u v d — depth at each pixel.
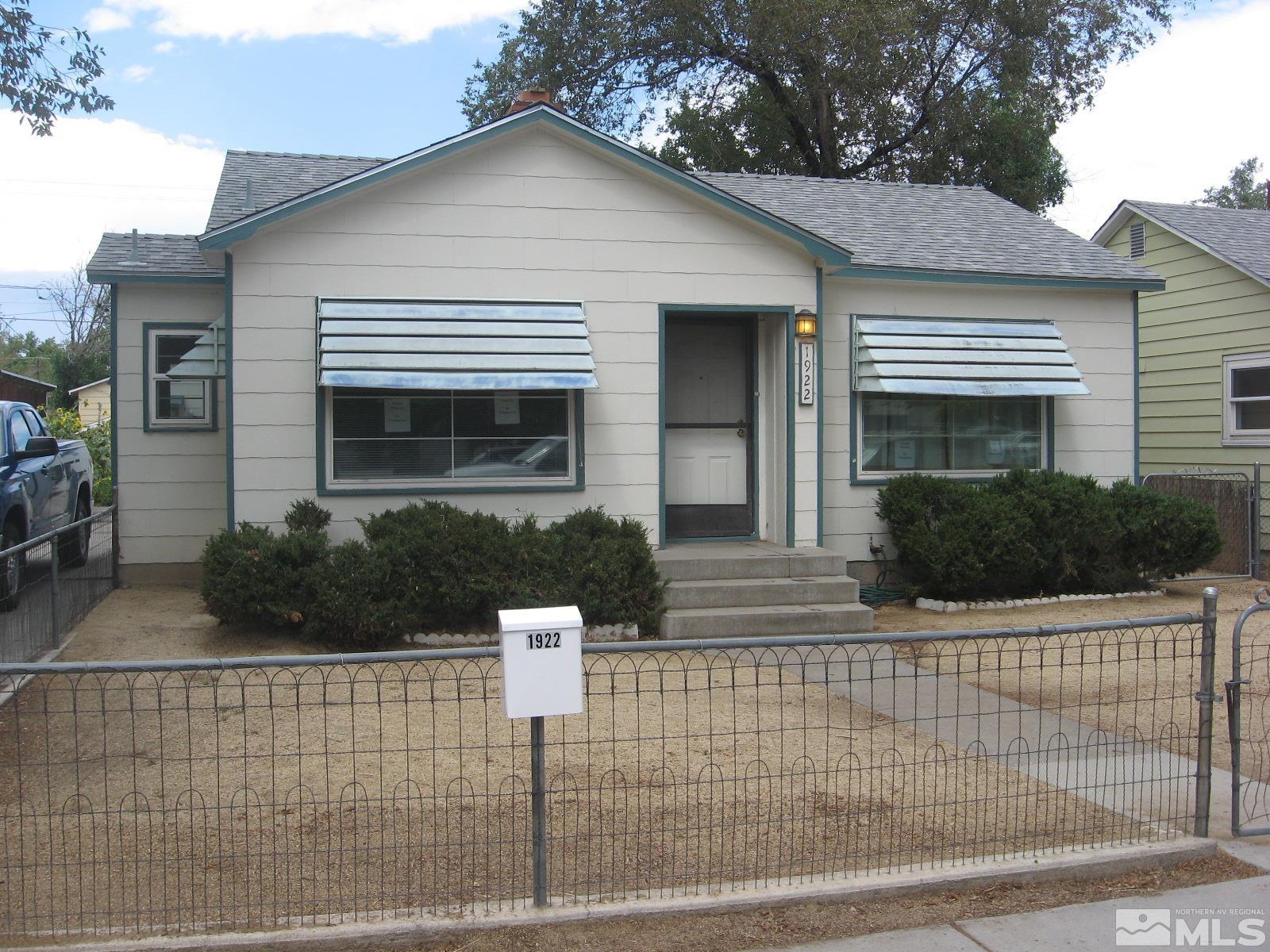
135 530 11.07
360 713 6.82
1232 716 5.01
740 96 27.98
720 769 5.67
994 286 11.96
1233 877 4.59
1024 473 11.36
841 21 23.50
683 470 11.14
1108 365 12.51
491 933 3.92
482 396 9.95
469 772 5.66
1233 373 15.20
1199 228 16.11
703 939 3.97
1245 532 13.38
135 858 4.47
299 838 4.37
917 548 10.68
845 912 4.20
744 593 9.52
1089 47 25.41
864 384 11.40
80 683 7.36
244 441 9.41
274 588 8.45
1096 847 4.71
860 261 11.39
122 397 11.05
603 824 4.95
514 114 9.76
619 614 9.03
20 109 9.38
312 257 9.52
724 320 11.20
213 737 6.25
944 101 26.30
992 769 5.95
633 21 25.55
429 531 8.88
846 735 6.44
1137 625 4.85
